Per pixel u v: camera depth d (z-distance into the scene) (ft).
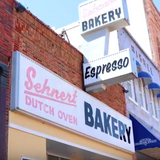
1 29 24.04
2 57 23.52
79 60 34.22
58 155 32.48
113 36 45.62
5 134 22.03
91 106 32.78
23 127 23.63
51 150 30.25
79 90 31.30
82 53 35.01
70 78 31.68
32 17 28.02
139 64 47.96
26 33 26.81
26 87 24.21
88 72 33.71
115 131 36.45
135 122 42.88
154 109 57.11
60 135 27.48
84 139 30.96
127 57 31.86
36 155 24.25
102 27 34.73
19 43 25.70
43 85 26.14
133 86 50.08
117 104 40.73
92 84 33.24
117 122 37.52
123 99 43.04
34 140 24.48
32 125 24.57
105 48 34.17
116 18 33.63
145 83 53.98
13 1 26.11
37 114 24.59
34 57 27.07
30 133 24.18
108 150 34.96
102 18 34.58
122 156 37.78
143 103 52.16
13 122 22.98
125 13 33.86
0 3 24.59
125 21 33.63
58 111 27.25
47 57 28.84
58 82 28.25
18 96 23.27
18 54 24.47
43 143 25.29
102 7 34.96
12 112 23.16
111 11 34.19
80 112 30.55
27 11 27.45
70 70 32.04
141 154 47.42
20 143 23.11
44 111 25.48
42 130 25.45
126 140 38.58
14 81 23.73
